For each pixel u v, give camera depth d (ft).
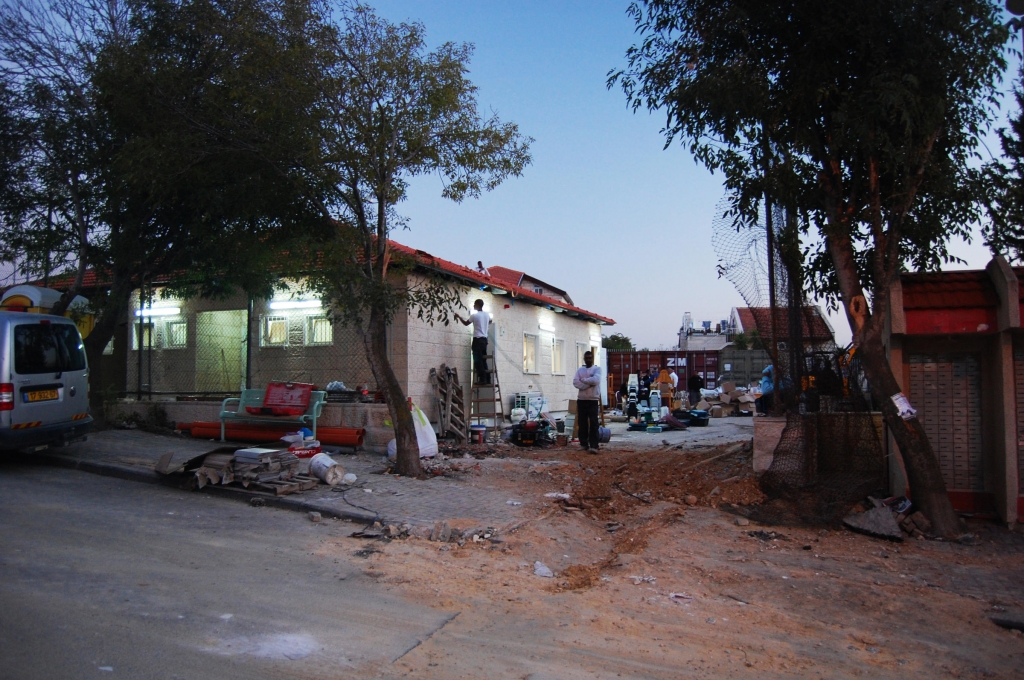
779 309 31.14
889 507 25.79
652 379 82.84
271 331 45.75
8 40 34.88
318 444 36.68
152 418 42.68
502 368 54.75
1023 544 23.82
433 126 30.48
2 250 38.55
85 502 25.22
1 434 28.86
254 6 29.84
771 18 27.76
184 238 39.17
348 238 29.78
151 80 31.81
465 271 49.08
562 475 33.94
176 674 12.32
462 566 20.29
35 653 12.79
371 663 13.33
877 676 13.96
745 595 18.51
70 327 33.19
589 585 19.33
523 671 13.35
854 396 29.99
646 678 13.34
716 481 30.91
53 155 36.29
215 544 21.07
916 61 25.64
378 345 31.55
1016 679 14.06
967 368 27.17
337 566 19.56
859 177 28.19
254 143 31.01
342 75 29.32
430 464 35.32
